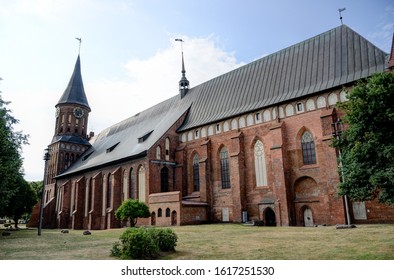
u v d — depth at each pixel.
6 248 16.69
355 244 13.23
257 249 13.30
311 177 29.23
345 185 12.31
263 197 32.94
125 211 33.38
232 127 37.75
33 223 63.59
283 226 28.52
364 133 11.81
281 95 33.62
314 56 33.25
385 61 26.84
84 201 56.41
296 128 31.22
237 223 33.62
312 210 28.84
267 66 38.56
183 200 40.44
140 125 59.03
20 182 50.84
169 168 43.03
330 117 28.06
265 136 33.97
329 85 29.27
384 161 11.27
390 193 11.00
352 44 30.34
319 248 12.70
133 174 44.16
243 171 35.19
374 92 11.30
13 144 30.55
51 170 71.56
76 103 75.06
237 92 40.31
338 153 26.77
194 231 24.86
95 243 18.64
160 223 36.66
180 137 44.75
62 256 13.03
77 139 73.62
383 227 20.25
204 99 45.88
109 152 56.62
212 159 39.31
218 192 37.66
